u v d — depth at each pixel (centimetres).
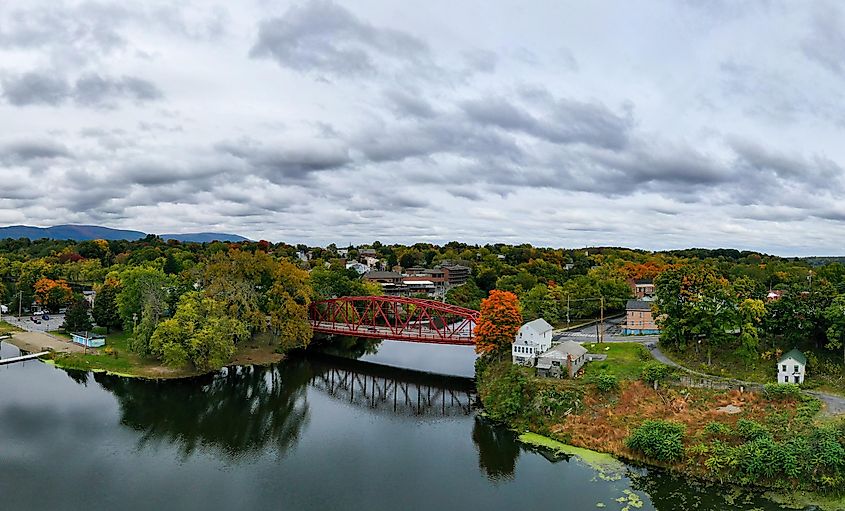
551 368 9144
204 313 12256
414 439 8362
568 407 8300
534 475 6988
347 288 17700
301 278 14450
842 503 5966
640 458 7212
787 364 8256
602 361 9644
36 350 13100
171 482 6919
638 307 12238
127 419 9069
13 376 11294
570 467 7150
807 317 9000
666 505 6100
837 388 8038
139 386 10844
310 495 6625
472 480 6956
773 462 6400
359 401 10312
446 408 9881
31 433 8369
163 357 11925
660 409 7962
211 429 8738
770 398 7794
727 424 7381
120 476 7050
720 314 9306
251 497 6569
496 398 9300
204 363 11631
